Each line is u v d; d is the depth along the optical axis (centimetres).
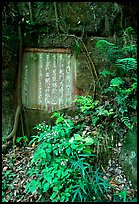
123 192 402
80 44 525
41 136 452
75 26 525
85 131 477
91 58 527
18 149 512
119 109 481
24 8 516
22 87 538
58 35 525
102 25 528
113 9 526
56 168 412
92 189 403
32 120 538
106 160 456
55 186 400
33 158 440
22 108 536
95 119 489
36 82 536
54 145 432
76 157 432
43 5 520
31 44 530
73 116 527
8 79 516
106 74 520
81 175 411
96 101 504
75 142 433
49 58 531
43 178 424
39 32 528
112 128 484
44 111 537
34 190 422
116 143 474
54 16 522
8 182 448
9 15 505
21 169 466
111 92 512
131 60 469
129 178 428
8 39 503
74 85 532
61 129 462
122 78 515
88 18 525
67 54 529
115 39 530
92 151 454
